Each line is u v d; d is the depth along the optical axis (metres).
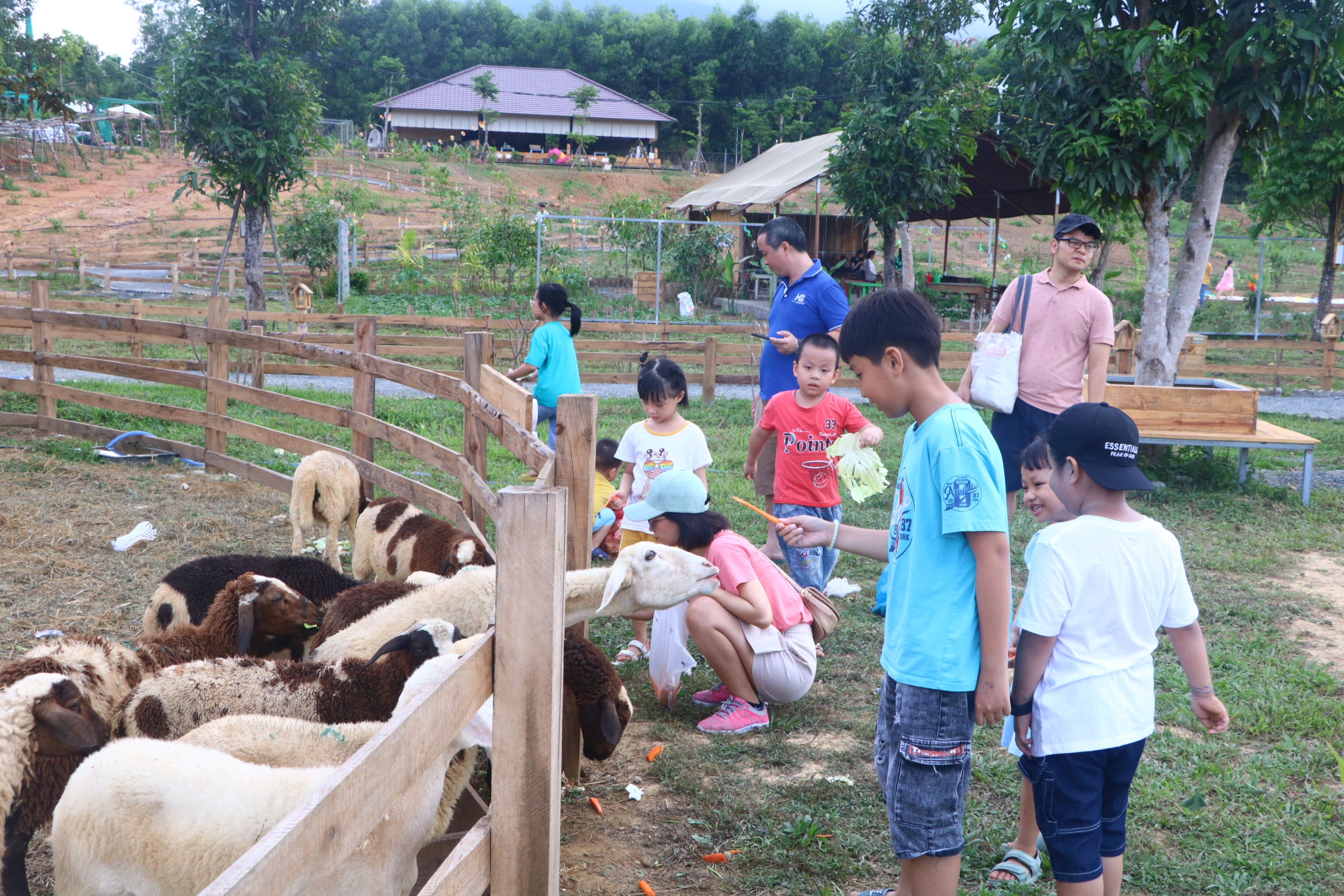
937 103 17.39
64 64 32.12
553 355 7.32
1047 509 3.06
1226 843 3.46
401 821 2.59
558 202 57.88
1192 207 9.89
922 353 2.54
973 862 3.37
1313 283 38.22
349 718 3.38
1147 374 9.95
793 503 5.22
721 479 8.88
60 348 15.85
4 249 32.62
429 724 1.98
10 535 6.56
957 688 2.48
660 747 4.10
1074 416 2.73
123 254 33.50
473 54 110.69
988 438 2.47
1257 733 4.33
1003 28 9.99
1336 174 22.42
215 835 2.41
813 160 27.56
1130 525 2.66
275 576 4.70
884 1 17.69
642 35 112.25
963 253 45.91
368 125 86.75
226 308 8.60
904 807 2.59
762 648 4.24
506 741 2.25
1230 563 6.78
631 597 3.59
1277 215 24.41
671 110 102.62
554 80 92.69
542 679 2.23
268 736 2.85
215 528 7.09
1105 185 9.41
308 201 30.95
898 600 2.64
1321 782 3.93
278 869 1.47
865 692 4.77
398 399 12.80
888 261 18.69
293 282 28.45
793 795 3.78
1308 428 12.77
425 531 5.37
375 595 4.21
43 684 2.92
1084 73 9.50
